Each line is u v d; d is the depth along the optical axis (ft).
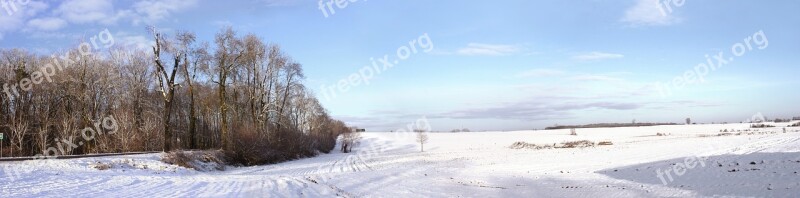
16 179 71.10
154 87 188.85
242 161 156.76
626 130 491.31
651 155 144.25
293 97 212.64
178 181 79.97
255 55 173.99
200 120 219.20
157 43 143.84
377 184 89.40
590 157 164.14
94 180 75.46
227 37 161.79
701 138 225.76
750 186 69.15
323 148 284.82
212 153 141.08
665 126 546.67
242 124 177.47
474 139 444.55
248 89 179.83
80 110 165.37
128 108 172.24
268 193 66.74
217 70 160.35
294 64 200.85
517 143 304.09
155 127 175.01
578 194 77.36
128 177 83.10
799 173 74.33
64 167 89.15
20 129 152.35
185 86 179.32
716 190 69.67
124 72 181.78
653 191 74.95
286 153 190.39
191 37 151.33
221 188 71.10
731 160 98.89
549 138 395.75
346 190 77.36
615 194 74.95
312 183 83.87
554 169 125.29
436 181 99.91
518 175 113.50
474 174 118.83
